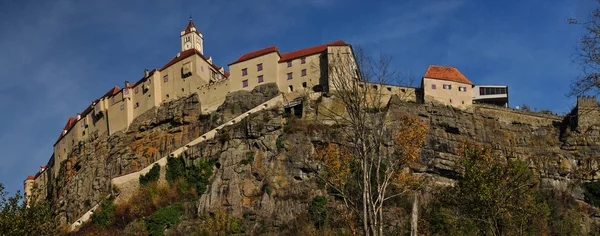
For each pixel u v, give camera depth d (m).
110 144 108.12
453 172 85.56
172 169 89.75
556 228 64.88
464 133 92.62
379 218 40.00
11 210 46.75
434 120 91.88
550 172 89.69
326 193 75.94
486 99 106.94
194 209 80.12
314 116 88.69
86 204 99.19
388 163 45.00
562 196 83.94
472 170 47.12
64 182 113.06
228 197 79.75
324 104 89.06
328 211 71.38
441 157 87.31
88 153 111.19
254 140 87.12
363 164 40.78
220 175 83.88
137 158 101.62
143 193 87.00
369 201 39.56
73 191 104.81
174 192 85.75
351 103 42.06
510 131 96.12
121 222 82.44
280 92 98.62
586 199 84.75
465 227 48.44
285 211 75.88
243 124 90.38
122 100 111.75
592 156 92.19
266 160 83.94
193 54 107.56
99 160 106.94
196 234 72.62
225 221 74.00
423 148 87.31
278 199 78.50
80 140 118.25
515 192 47.59
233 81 102.62
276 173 82.00
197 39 122.25
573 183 88.00
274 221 74.75
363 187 40.16
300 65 98.88
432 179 83.94
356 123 42.34
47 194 129.88
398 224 61.66
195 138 98.62
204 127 99.06
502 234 45.88
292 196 78.00
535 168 90.12
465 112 96.38
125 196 89.19
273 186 80.50
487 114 97.19
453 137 91.06
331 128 83.19
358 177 42.50
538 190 75.00
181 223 77.69
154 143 102.44
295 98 96.75
